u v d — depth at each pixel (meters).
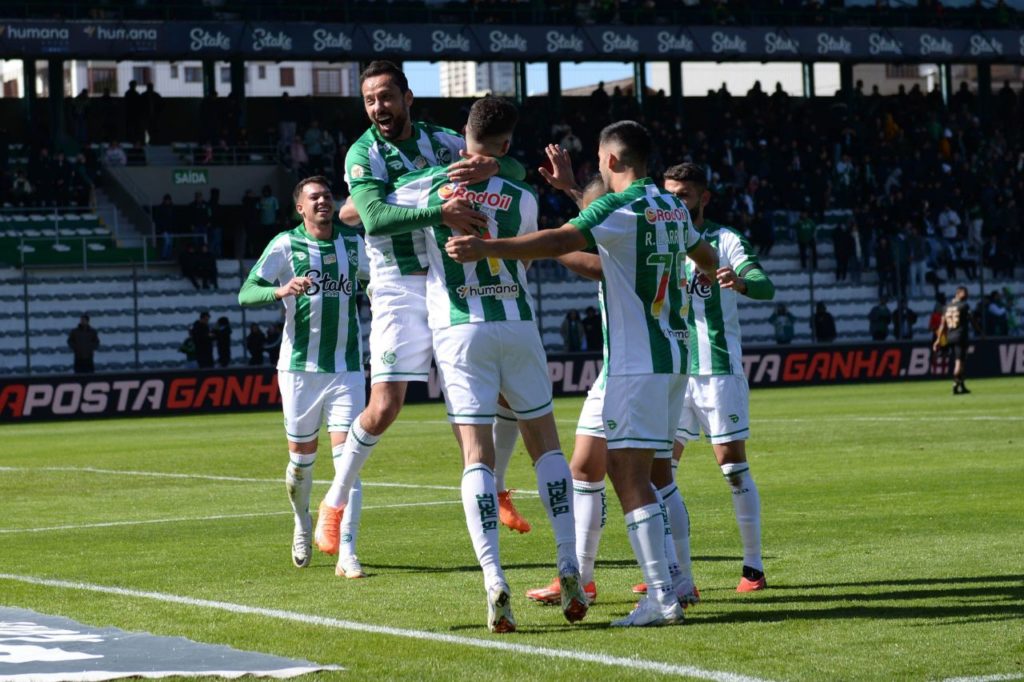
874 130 91.56
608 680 10.77
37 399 58.41
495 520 13.23
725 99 90.38
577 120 86.00
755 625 13.06
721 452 15.52
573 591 13.03
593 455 14.41
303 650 12.05
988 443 34.62
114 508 25.25
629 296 13.31
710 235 15.80
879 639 12.30
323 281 18.20
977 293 81.38
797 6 87.06
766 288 15.41
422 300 16.59
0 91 143.12
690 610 14.03
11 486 29.70
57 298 69.00
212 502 26.00
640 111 88.19
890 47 86.50
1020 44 89.31
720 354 15.59
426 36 78.12
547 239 12.84
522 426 13.80
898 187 83.44
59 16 74.44
